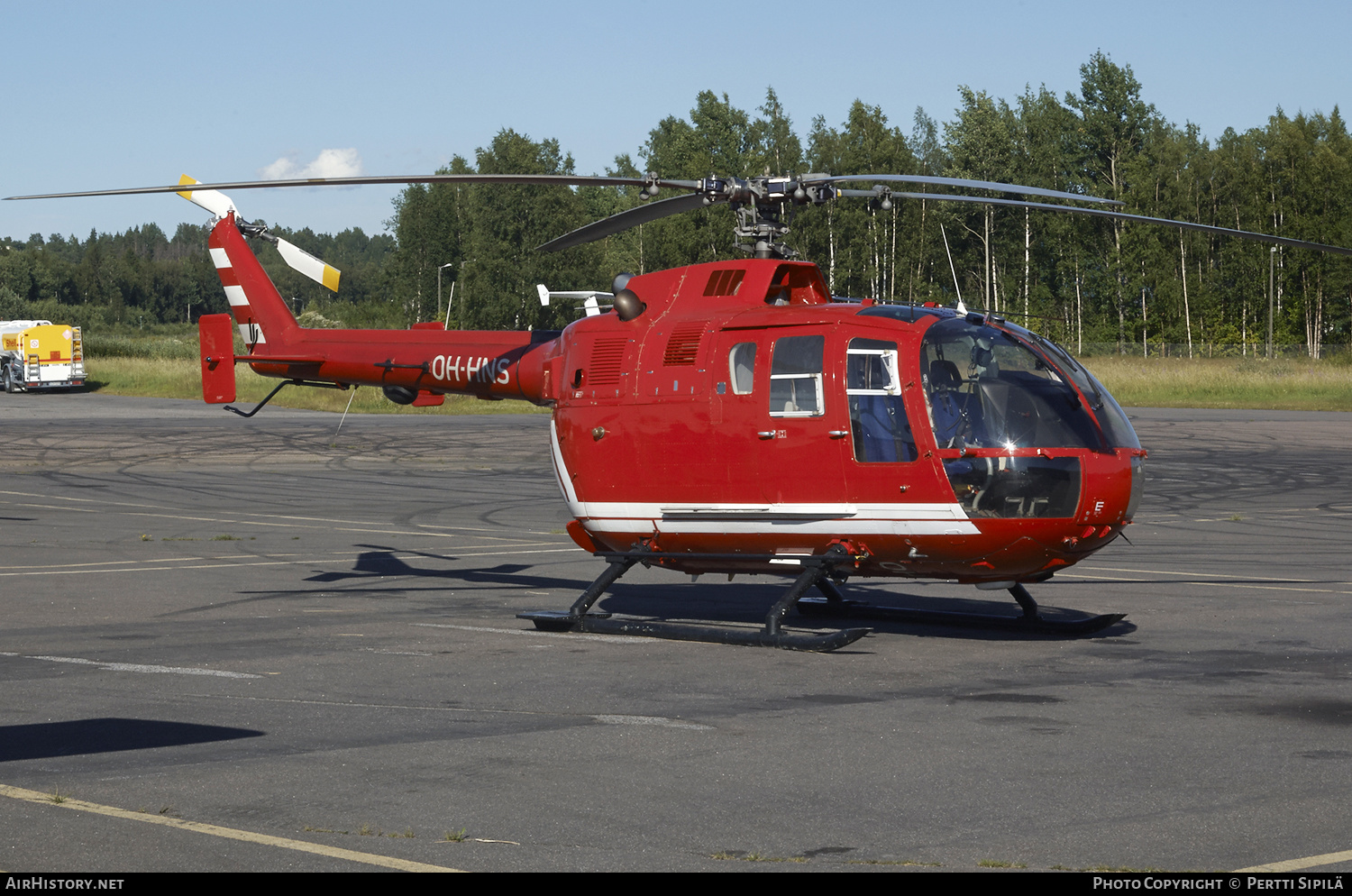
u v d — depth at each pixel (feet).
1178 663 29.78
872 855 16.12
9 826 17.30
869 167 254.88
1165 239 266.36
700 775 19.94
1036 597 40.68
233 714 24.56
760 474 31.91
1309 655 30.58
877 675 28.40
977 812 17.95
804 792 18.98
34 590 42.24
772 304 33.42
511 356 39.37
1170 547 52.95
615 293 35.45
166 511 67.92
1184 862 15.79
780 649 31.65
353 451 105.81
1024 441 29.73
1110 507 30.27
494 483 83.10
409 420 142.20
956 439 29.89
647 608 39.19
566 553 52.90
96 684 27.50
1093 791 19.02
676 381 33.14
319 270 44.83
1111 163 289.33
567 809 18.17
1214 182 269.64
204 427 128.26
